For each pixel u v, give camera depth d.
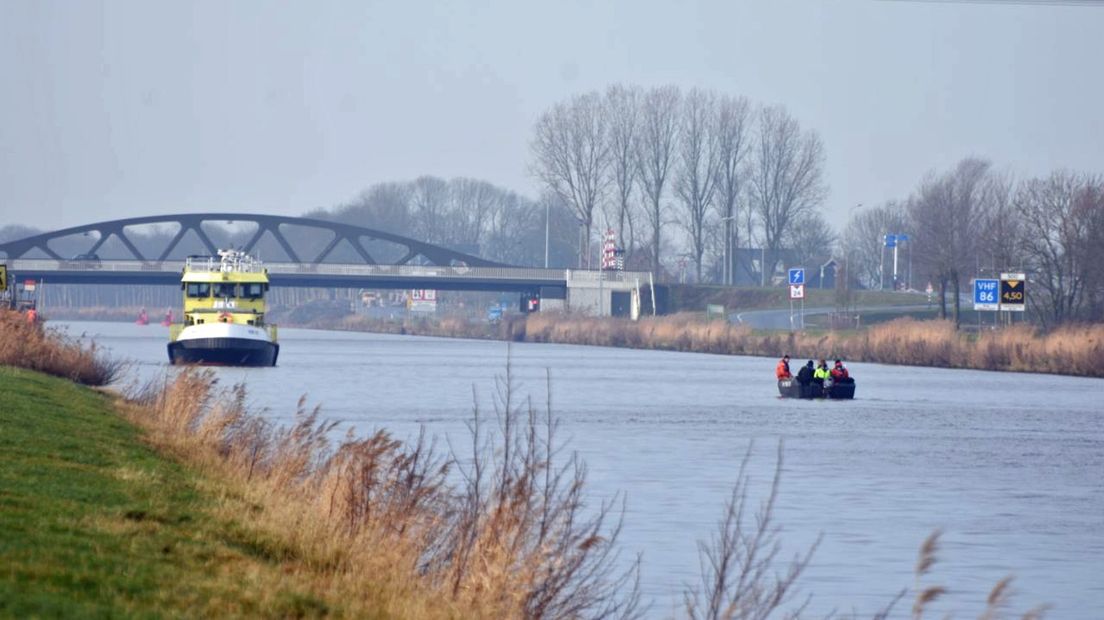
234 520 79.69
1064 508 142.38
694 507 135.75
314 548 73.69
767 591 95.44
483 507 75.12
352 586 66.56
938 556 114.50
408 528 77.00
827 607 94.31
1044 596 100.69
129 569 62.41
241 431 121.44
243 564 68.44
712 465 172.38
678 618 83.69
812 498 146.62
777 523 129.12
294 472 96.00
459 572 68.94
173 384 166.25
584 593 75.75
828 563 109.88
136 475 92.06
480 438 184.00
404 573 69.88
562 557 71.50
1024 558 114.75
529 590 66.81
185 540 72.25
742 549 111.12
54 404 140.75
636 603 85.12
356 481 82.56
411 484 82.94
